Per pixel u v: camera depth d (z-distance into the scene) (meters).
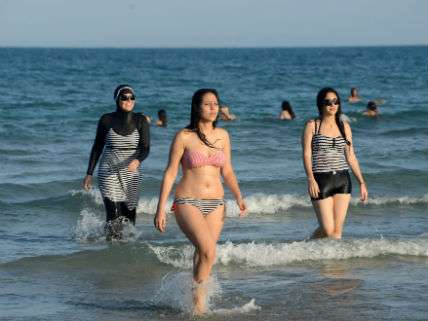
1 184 32.91
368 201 29.81
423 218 27.62
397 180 35.16
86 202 29.45
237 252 20.59
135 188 23.03
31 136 50.66
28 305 16.86
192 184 15.79
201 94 15.86
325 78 148.25
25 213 27.98
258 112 73.12
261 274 19.36
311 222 26.73
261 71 186.00
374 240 21.77
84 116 66.25
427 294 17.67
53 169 38.34
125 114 22.50
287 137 52.62
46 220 27.03
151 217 27.48
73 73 167.12
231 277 19.08
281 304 16.86
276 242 22.88
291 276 19.19
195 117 15.98
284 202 29.34
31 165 39.62
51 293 17.86
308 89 112.75
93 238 23.88
